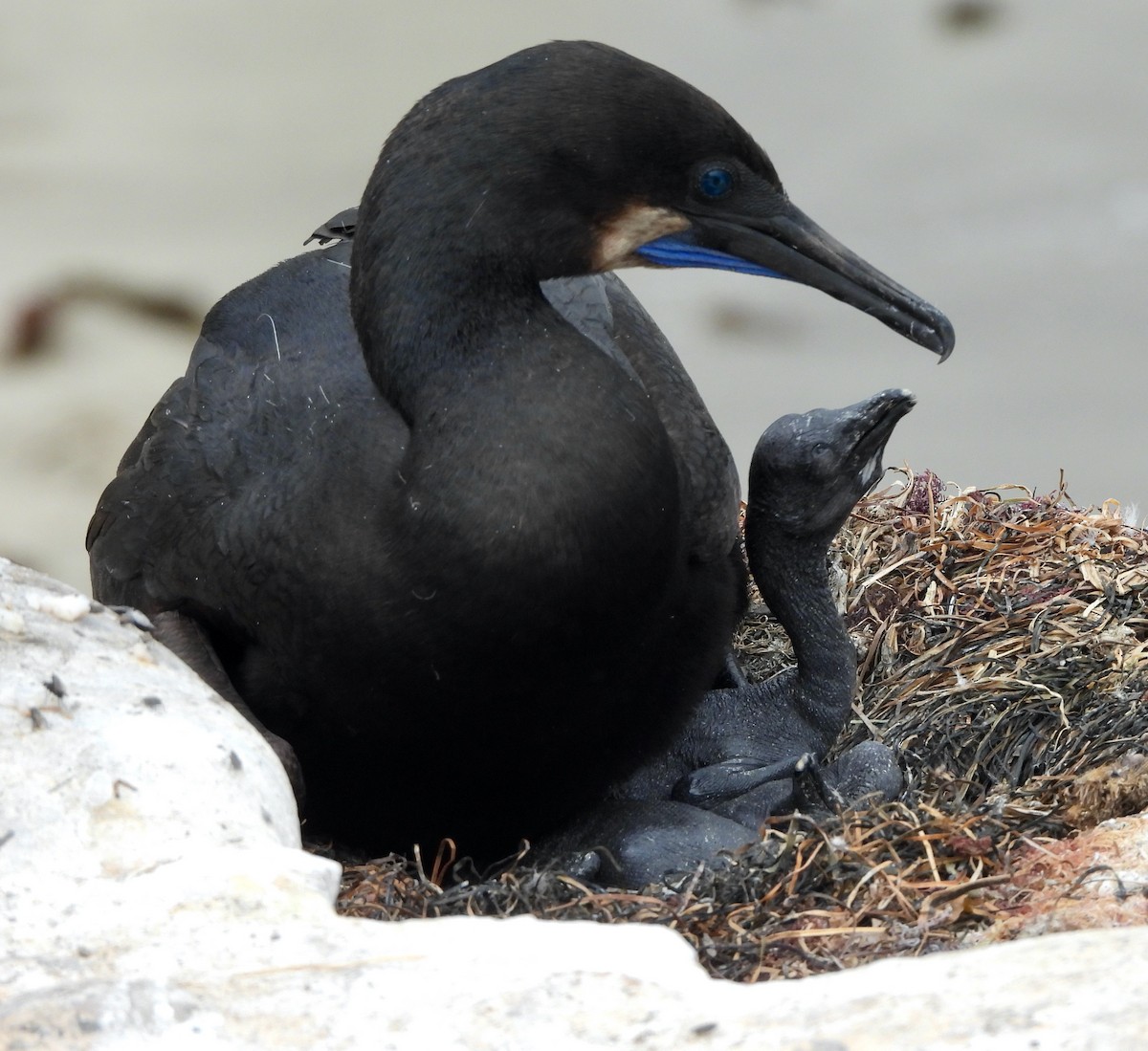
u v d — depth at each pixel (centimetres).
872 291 904
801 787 891
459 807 923
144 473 945
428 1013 528
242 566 888
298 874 625
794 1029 502
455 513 822
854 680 1027
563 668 855
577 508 820
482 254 838
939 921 715
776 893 771
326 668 878
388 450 864
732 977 700
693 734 1038
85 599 806
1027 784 912
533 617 832
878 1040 488
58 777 671
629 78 852
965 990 509
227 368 952
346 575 853
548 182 843
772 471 995
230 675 941
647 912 760
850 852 769
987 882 738
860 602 1116
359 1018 528
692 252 898
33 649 754
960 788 904
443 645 845
